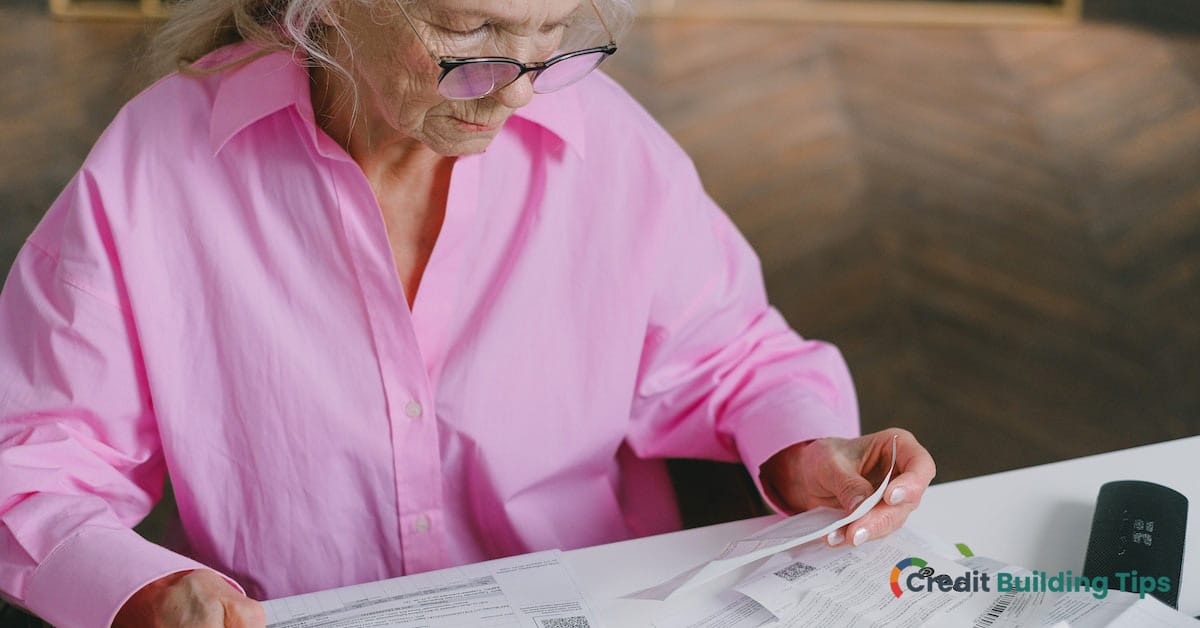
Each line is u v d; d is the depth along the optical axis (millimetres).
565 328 1367
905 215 3645
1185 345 3098
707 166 3867
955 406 2928
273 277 1270
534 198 1343
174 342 1264
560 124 1329
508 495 1381
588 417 1394
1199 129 4012
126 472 1304
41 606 1136
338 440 1297
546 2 1071
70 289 1231
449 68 1061
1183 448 1352
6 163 3654
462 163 1265
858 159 3904
